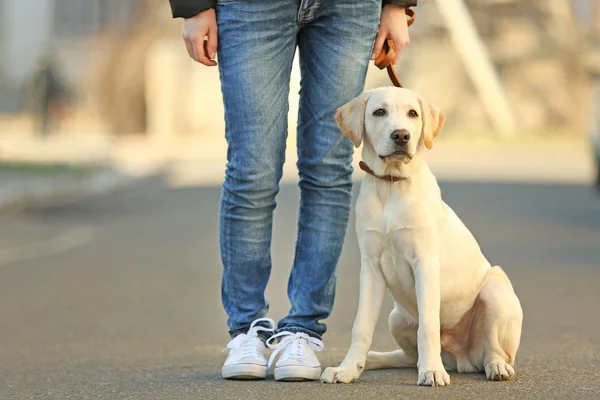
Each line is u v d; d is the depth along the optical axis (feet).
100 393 22.18
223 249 24.06
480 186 98.68
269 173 23.52
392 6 24.18
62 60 219.41
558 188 97.30
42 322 36.35
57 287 45.19
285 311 37.70
